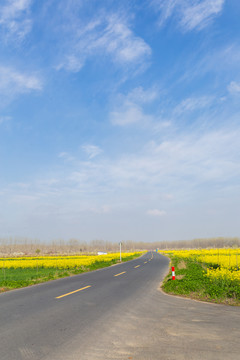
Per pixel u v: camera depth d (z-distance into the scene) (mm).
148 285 15180
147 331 6562
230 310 8977
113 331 6562
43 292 12891
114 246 183750
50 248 149625
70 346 5523
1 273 26266
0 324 7164
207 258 32031
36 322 7363
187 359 4840
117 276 20125
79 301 10477
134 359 4848
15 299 11031
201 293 11930
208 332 6465
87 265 30969
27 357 4938
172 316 8117
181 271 20969
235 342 5738
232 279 14398
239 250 55469
